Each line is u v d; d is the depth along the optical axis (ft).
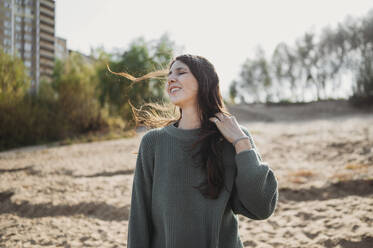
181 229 3.99
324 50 159.12
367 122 53.88
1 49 50.65
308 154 27.76
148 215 4.39
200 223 4.00
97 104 64.08
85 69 66.59
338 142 29.99
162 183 4.15
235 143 3.98
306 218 12.98
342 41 149.28
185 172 4.13
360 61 138.51
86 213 15.12
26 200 16.63
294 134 42.83
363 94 120.57
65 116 62.13
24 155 37.11
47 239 11.91
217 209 3.99
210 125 4.30
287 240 11.04
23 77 52.95
